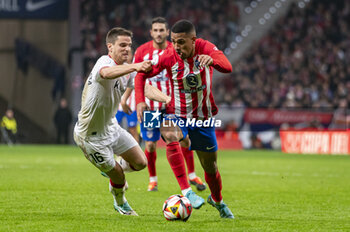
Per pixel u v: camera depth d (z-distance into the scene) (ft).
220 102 220.23
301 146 183.11
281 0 267.80
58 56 221.25
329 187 75.61
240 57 251.60
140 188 71.51
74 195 61.52
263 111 194.49
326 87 222.28
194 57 45.19
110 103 44.73
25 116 217.97
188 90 46.01
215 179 47.01
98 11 231.71
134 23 240.32
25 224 42.57
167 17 245.65
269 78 231.30
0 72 217.97
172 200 44.96
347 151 174.91
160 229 40.91
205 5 250.57
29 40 219.61
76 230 40.19
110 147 46.37
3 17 217.56
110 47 44.11
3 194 61.31
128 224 43.04
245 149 194.90
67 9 223.10
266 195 65.62
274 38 248.93
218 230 40.91
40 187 68.90
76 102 214.48
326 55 243.19
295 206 56.39
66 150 165.58
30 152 152.76
